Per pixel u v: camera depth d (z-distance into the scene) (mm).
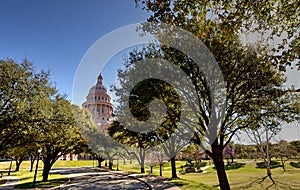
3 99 15906
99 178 27156
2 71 16266
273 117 12711
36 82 17547
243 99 11898
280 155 39719
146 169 46844
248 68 10844
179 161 61594
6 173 42906
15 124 16344
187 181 18922
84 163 69125
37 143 19250
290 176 27906
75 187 19250
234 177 29000
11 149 22609
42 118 17266
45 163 24703
